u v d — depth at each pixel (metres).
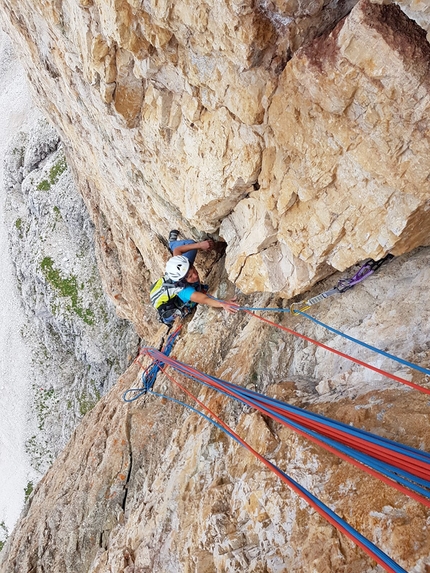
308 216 4.16
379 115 3.16
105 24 4.16
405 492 2.54
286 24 3.33
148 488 5.60
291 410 3.69
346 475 3.19
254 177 4.43
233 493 3.94
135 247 10.41
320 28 3.39
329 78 3.21
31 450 22.19
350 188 3.70
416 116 3.00
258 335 5.34
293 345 4.88
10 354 24.28
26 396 23.25
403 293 4.18
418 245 4.06
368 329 4.22
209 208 5.14
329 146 3.59
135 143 5.75
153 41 4.01
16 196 26.64
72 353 23.09
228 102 4.05
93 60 4.71
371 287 4.53
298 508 3.28
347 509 2.98
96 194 11.03
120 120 5.39
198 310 6.96
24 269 23.48
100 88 5.10
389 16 2.85
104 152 7.15
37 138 24.91
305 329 4.88
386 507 2.83
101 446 7.04
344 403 3.70
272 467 3.16
